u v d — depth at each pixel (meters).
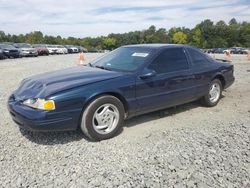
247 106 6.37
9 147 3.93
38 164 3.47
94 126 4.11
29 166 3.42
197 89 5.69
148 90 4.71
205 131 4.64
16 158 3.61
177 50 5.42
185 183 3.07
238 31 102.75
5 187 2.99
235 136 4.39
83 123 4.04
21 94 4.13
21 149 3.88
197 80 5.65
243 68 14.57
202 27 107.56
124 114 4.47
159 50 5.07
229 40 102.69
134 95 4.53
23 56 26.50
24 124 3.87
